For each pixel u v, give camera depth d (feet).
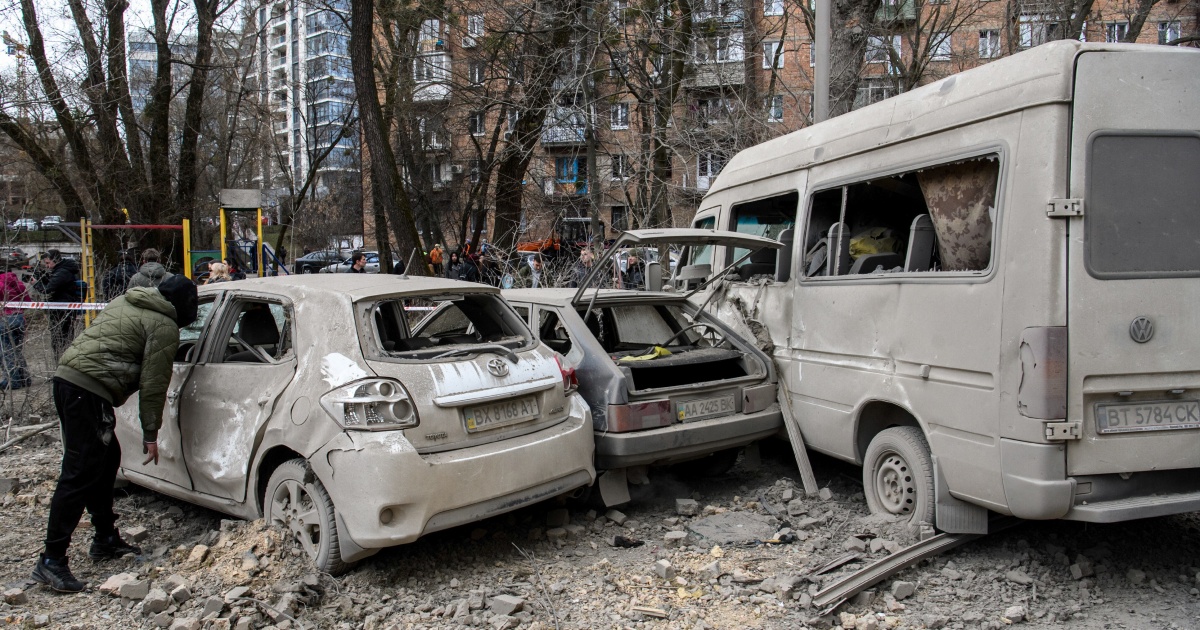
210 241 99.19
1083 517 12.70
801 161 19.61
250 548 13.78
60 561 13.65
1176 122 13.23
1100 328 12.71
